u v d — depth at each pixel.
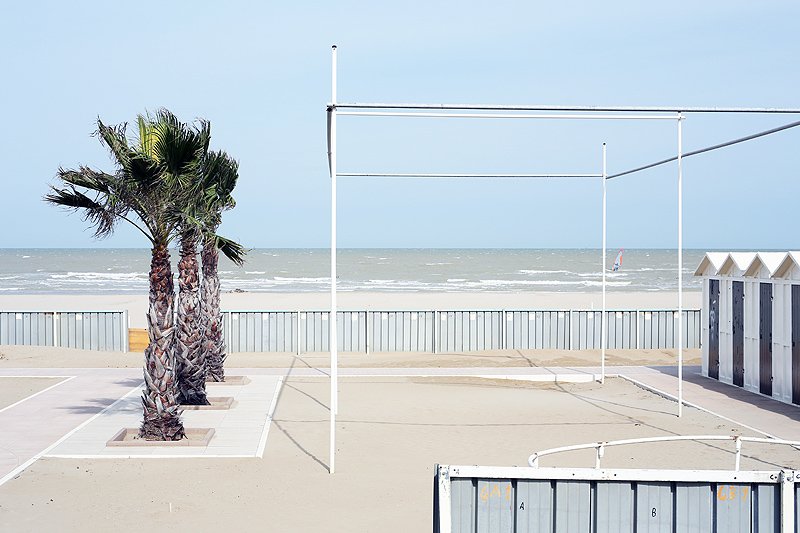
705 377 21.94
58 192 12.47
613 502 5.81
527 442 13.76
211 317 19.86
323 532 8.77
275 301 44.97
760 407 17.02
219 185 17.12
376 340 27.58
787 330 17.47
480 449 13.18
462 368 23.94
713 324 21.58
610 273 97.19
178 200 12.91
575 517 5.79
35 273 93.62
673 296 50.97
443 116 12.66
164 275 13.19
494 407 17.53
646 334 28.12
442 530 5.77
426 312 27.67
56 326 26.86
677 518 5.79
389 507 9.75
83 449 12.68
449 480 5.77
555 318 27.89
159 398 13.18
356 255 187.12
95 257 162.62
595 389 20.55
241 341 27.36
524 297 49.53
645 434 14.39
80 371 22.53
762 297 18.70
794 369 17.20
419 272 99.00
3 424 14.72
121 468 11.60
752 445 13.45
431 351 27.61
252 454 12.55
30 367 23.53
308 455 12.59
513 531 5.78
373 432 14.55
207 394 18.56
